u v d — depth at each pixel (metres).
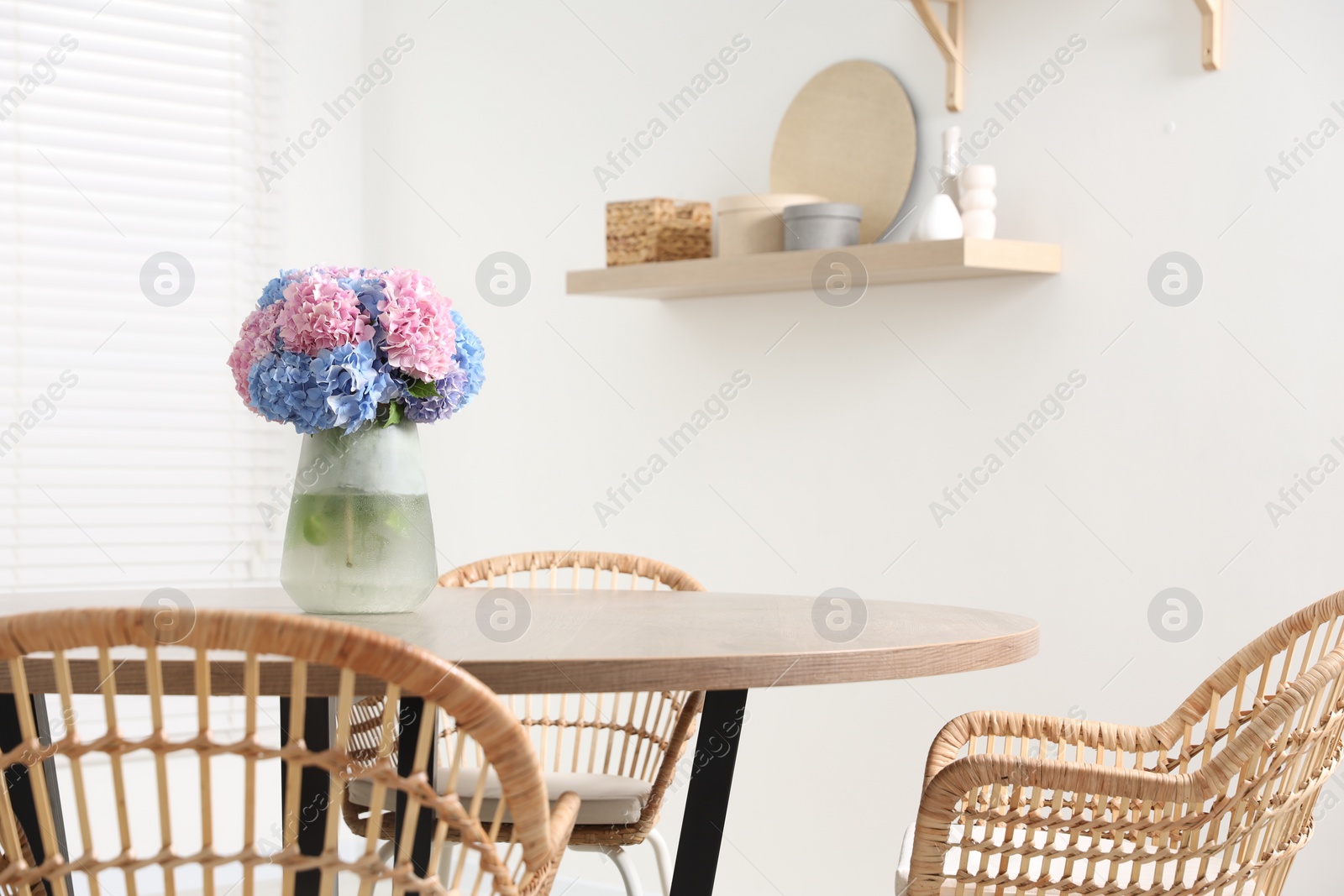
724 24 2.90
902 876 1.45
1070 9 2.36
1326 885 2.02
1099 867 1.50
